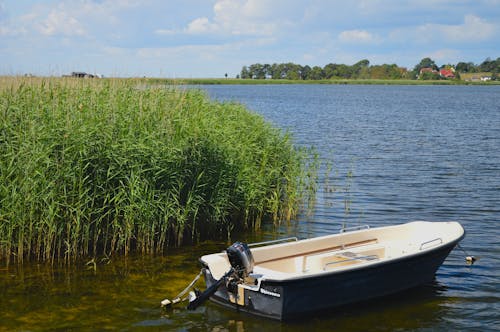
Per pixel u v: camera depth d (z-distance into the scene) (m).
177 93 14.34
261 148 14.48
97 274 9.72
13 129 10.77
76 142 10.33
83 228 10.45
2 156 10.12
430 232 10.66
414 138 31.53
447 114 51.28
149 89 13.86
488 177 19.80
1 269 9.82
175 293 8.97
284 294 7.76
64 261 10.26
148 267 10.14
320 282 8.02
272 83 190.75
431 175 20.11
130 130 11.09
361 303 8.71
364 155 24.78
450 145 28.48
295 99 78.00
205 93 16.97
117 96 12.77
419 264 9.22
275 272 8.13
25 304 8.40
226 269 8.46
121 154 10.66
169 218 11.43
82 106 11.59
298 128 36.53
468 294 9.19
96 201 10.62
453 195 16.88
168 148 11.11
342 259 9.58
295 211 14.14
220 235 12.36
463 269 10.37
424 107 62.28
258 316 8.11
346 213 14.59
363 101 75.56
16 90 11.95
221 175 12.09
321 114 49.53
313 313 8.23
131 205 10.45
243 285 8.09
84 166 10.35
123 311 8.25
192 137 11.84
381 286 8.84
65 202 10.04
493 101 78.19
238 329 7.77
